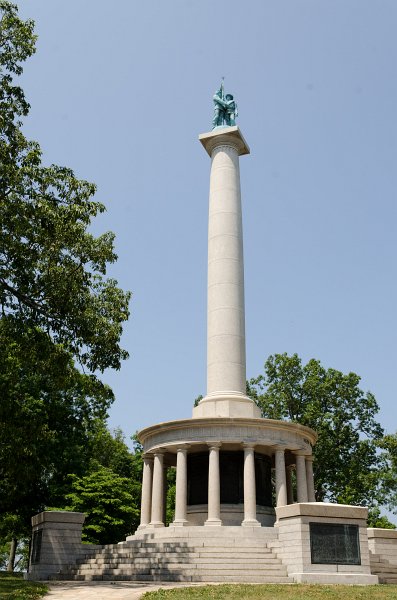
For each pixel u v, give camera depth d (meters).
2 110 29.28
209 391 40.50
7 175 28.19
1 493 49.06
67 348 31.69
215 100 49.31
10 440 34.62
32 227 28.41
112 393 32.84
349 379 62.94
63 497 51.94
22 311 30.19
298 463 39.66
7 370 32.94
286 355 65.06
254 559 29.47
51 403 49.59
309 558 27.84
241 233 44.84
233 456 39.16
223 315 41.53
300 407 63.06
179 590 21.69
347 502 56.97
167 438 38.59
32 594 20.89
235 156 47.12
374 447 61.03
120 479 53.66
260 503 38.91
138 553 31.27
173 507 68.75
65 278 30.20
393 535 34.69
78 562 32.75
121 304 32.66
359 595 21.11
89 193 30.88
